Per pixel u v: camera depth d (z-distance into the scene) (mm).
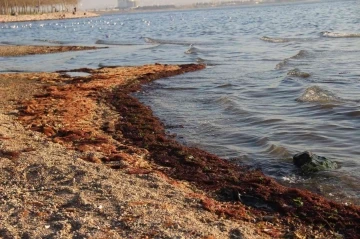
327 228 7355
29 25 107000
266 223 7492
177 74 23750
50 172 9148
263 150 11438
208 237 6465
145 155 11016
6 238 6602
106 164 10016
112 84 20594
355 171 9695
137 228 6730
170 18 133500
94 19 155625
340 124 13328
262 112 15125
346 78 19875
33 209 7480
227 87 19719
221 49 35844
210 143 12164
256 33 52188
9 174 9148
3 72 27547
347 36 39562
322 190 8898
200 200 8031
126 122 14000
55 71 26812
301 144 11789
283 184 9305
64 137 12156
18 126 13195
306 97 16562
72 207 7527
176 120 14523
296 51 31547
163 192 8391
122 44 46562
